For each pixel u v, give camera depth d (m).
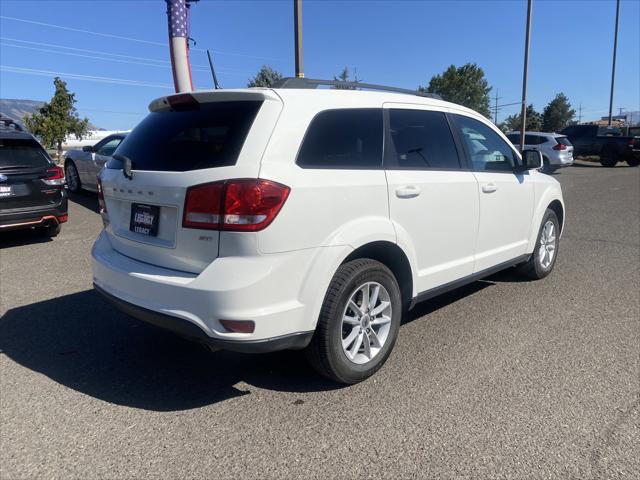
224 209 2.71
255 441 2.77
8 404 3.15
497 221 4.55
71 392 3.30
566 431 2.83
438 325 4.40
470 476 2.48
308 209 2.90
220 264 2.74
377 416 3.00
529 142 21.31
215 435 2.83
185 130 3.14
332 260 3.01
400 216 3.48
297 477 2.48
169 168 3.03
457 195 3.98
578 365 3.62
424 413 3.02
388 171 3.44
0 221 6.88
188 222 2.84
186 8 7.98
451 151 4.09
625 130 30.47
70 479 2.48
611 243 7.56
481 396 3.21
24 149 7.14
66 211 7.61
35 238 7.88
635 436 2.79
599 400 3.15
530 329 4.29
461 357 3.77
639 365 3.62
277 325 2.83
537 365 3.63
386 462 2.59
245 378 3.49
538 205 5.23
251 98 2.99
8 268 6.21
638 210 10.65
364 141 3.37
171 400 3.21
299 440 2.78
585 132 24.95
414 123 3.80
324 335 3.07
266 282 2.76
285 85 3.27
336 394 3.26
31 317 4.59
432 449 2.69
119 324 4.44
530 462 2.58
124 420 2.98
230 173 2.74
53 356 3.82
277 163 2.84
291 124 2.96
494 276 5.89
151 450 2.70
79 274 5.94
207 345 2.86
